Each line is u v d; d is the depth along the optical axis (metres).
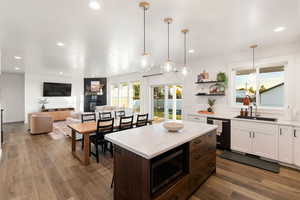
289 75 3.20
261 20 2.25
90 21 2.27
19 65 5.45
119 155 1.76
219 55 4.24
